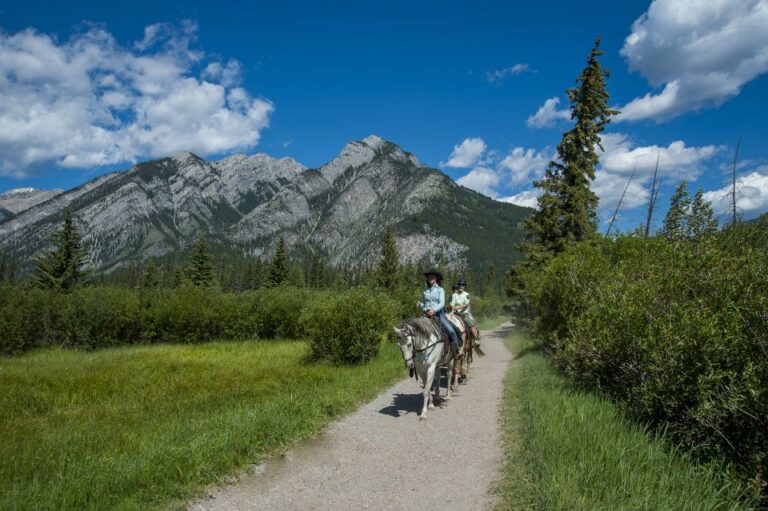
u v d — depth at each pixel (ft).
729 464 16.66
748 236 27.45
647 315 22.89
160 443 22.57
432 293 34.40
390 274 182.50
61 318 68.39
